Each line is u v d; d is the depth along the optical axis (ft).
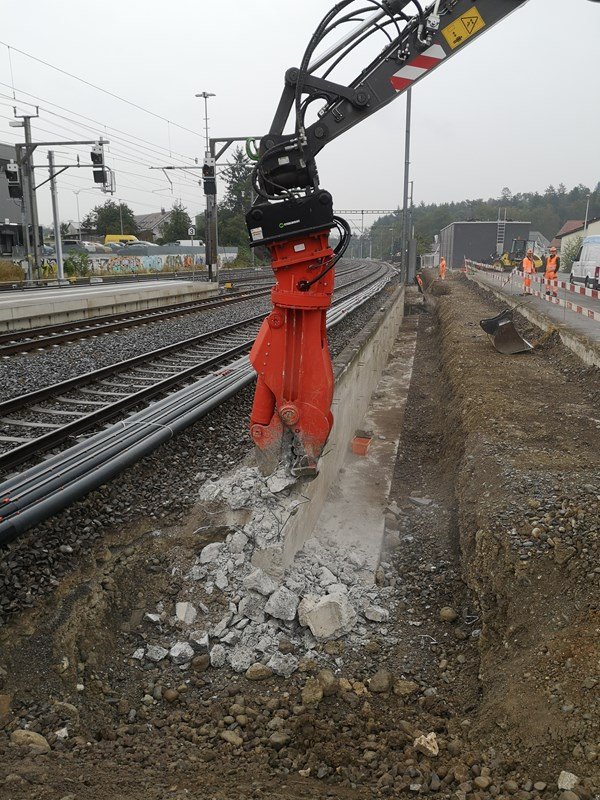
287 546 16.53
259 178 15.03
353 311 68.08
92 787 9.36
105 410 25.25
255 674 13.43
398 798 10.17
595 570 14.23
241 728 12.03
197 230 285.84
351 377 29.45
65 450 20.92
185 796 9.31
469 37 14.98
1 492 16.03
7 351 39.45
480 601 15.93
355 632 15.55
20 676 12.04
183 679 13.44
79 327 54.03
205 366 35.68
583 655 11.84
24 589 13.61
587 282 85.35
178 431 22.17
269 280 143.84
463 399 31.83
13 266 121.08
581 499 17.69
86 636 13.61
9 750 10.19
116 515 17.43
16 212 174.40
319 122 15.20
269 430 16.56
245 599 14.97
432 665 14.79
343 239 14.85
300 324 15.33
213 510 17.56
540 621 13.69
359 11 15.02
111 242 251.39
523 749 10.69
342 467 28.32
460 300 80.43
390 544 21.49
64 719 11.51
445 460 29.12
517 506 17.78
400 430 35.22
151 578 16.01
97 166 86.33
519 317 60.70
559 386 34.58
